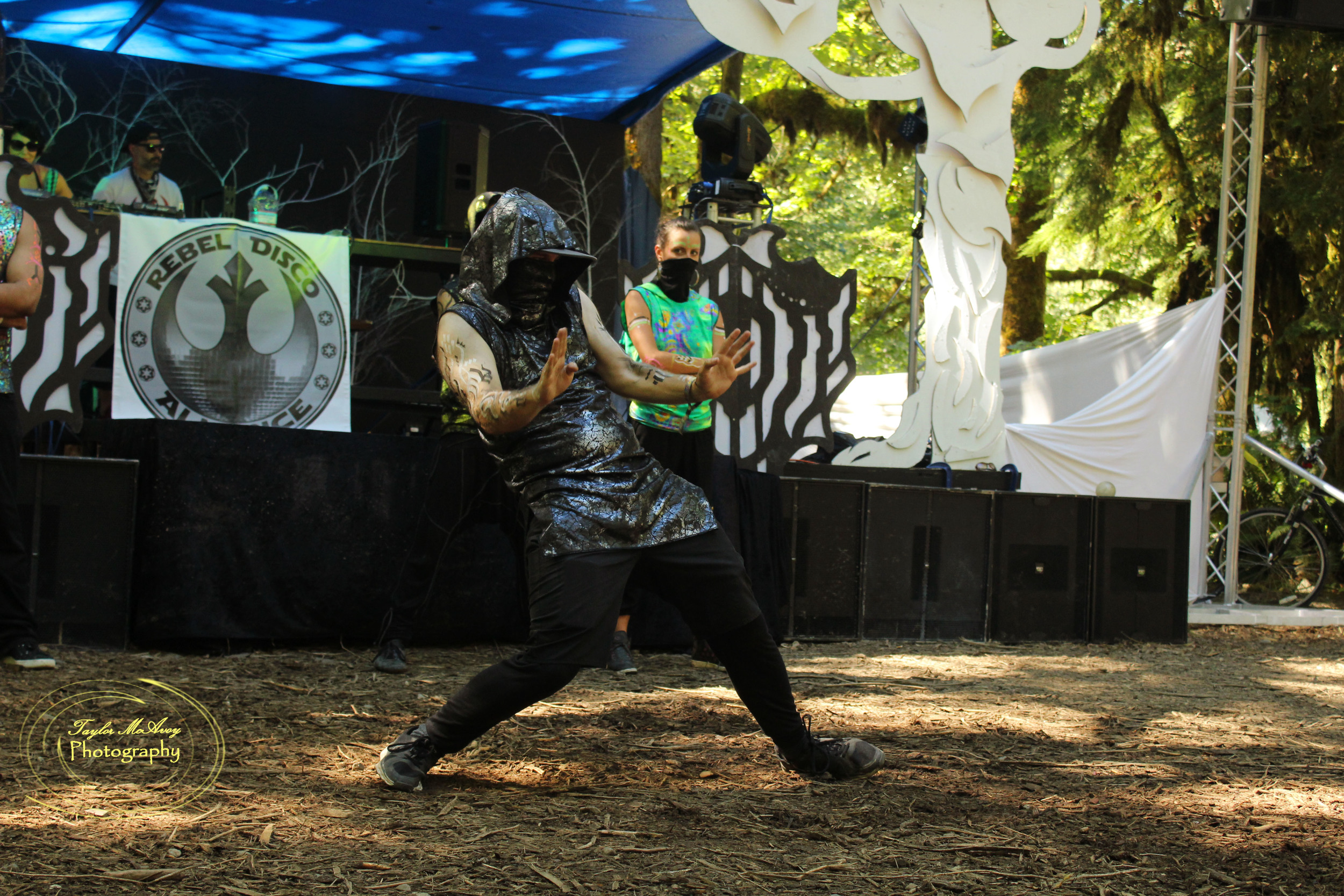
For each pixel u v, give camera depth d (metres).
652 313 4.91
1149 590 6.69
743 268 6.28
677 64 8.52
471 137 6.68
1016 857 2.50
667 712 3.98
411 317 9.54
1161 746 3.76
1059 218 12.01
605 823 2.61
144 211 5.90
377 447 5.29
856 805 2.84
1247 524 9.20
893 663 5.44
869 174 17.38
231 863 2.25
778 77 16.52
